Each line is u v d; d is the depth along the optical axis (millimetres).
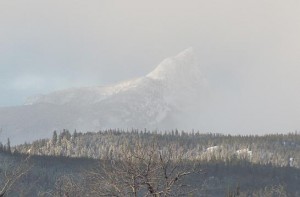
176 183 31703
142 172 32031
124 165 32156
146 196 32031
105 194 32531
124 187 32250
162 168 31844
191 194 31438
